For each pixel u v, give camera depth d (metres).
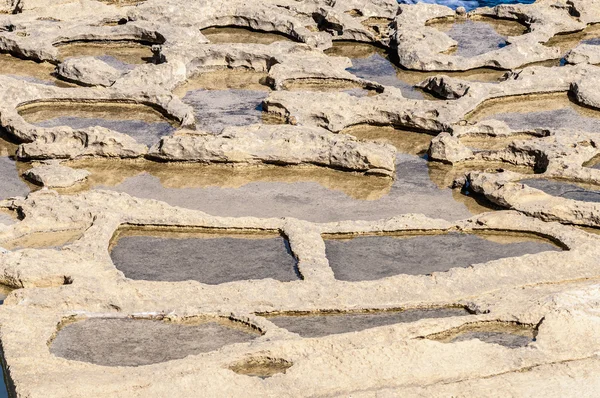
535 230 11.95
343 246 11.70
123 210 12.16
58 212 12.00
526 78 16.58
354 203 12.92
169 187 13.22
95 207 12.11
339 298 10.36
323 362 8.91
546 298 10.10
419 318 10.14
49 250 10.96
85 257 10.97
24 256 10.74
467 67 17.48
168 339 9.71
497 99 16.39
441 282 10.66
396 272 11.14
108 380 8.56
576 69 17.02
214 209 12.61
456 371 8.92
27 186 13.16
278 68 16.72
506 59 17.62
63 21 18.88
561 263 11.03
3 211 12.33
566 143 14.13
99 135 13.87
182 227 11.98
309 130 14.13
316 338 9.37
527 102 16.42
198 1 19.34
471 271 10.86
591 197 12.86
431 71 17.53
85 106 15.73
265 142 13.87
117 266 11.11
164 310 10.09
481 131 14.91
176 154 13.69
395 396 8.46
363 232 11.95
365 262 11.34
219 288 10.45
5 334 9.41
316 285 10.58
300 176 13.64
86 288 10.27
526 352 9.22
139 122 15.17
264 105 15.49
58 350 9.45
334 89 16.67
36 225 11.79
